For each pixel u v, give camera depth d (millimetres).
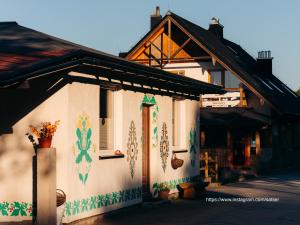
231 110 32781
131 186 14125
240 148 33188
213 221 12641
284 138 35938
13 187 11438
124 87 13820
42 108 11383
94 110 12359
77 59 10641
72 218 11406
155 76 14055
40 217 10719
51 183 10773
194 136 18781
